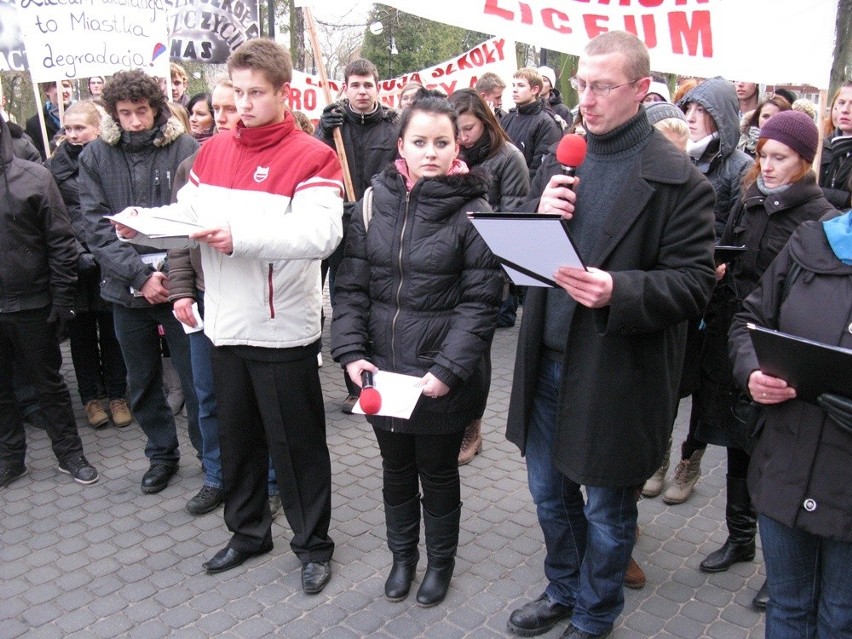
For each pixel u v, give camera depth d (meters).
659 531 3.63
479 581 3.24
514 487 4.05
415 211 2.76
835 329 2.00
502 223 2.09
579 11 3.79
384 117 5.33
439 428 2.84
